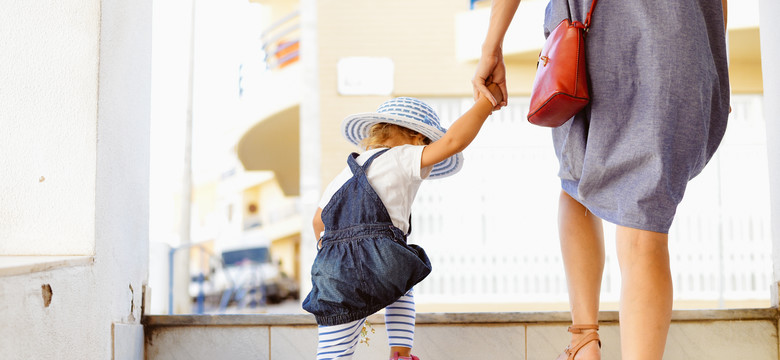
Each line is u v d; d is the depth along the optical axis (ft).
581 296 5.97
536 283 25.29
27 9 6.26
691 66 5.19
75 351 5.60
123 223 6.77
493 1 6.07
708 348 7.03
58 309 5.28
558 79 5.27
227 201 84.17
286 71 37.40
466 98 26.12
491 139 25.61
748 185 25.27
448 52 26.08
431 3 26.27
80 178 6.11
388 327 6.50
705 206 25.18
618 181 5.26
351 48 26.02
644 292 5.03
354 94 25.88
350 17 26.13
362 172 6.32
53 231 6.06
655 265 5.07
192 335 7.16
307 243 26.32
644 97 5.18
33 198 6.12
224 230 82.99
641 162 5.13
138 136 7.25
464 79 25.96
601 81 5.32
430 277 25.21
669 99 5.12
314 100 26.32
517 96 25.63
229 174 83.25
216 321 7.16
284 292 66.33
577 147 5.57
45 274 5.06
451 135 6.18
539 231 25.35
